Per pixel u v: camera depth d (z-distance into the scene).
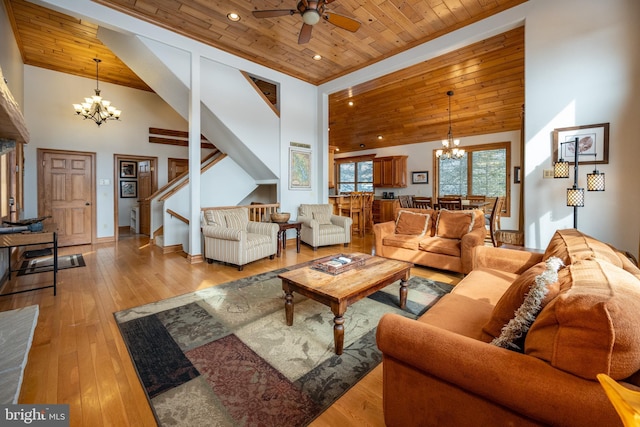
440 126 7.13
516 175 6.63
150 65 4.26
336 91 5.76
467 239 3.33
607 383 0.66
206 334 2.14
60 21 3.99
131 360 1.82
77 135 5.64
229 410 1.42
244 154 5.33
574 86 2.92
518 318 1.05
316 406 1.46
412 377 1.13
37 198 5.20
